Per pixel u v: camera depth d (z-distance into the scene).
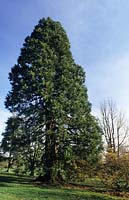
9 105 31.38
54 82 30.92
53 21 34.53
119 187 26.45
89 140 29.22
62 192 23.50
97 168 28.62
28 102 30.88
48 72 30.67
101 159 28.95
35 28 34.66
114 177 26.61
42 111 30.16
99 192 25.09
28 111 30.22
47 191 23.52
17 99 31.05
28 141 29.45
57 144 29.33
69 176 28.73
